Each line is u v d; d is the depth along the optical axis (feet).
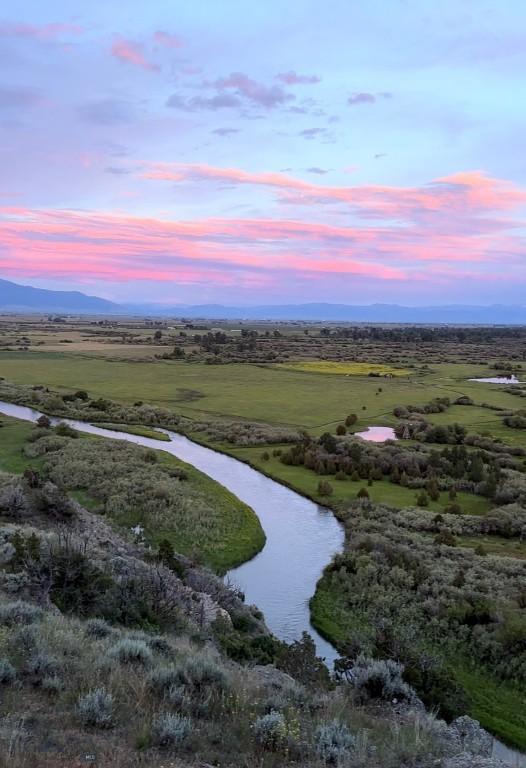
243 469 200.34
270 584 114.32
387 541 128.98
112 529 119.85
